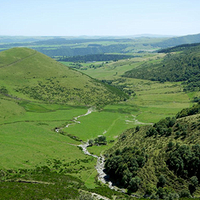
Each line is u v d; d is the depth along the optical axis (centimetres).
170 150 9762
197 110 14138
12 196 6444
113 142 14225
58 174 9169
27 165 9600
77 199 6969
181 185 8088
